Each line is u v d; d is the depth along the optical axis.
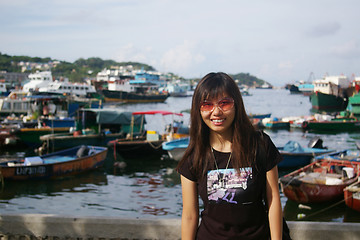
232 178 2.35
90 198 13.23
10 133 24.31
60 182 15.40
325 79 73.50
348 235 3.33
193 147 2.48
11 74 130.12
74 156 18.50
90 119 27.61
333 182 11.84
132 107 70.19
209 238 2.40
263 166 2.36
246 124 2.40
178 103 90.31
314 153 17.84
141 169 18.33
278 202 2.38
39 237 3.69
